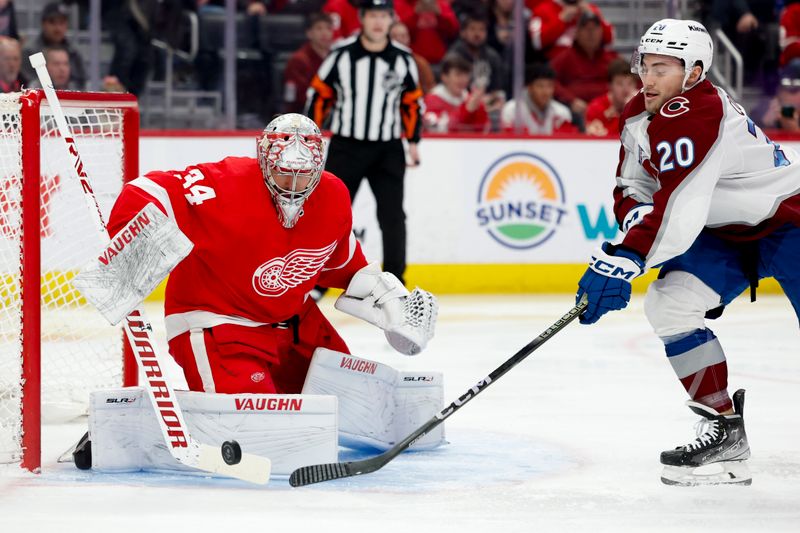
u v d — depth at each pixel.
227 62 28.25
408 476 10.34
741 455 10.12
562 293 29.45
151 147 27.59
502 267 29.31
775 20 30.83
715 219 10.06
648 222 9.66
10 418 11.52
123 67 27.91
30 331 10.32
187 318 10.83
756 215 9.91
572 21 29.91
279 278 10.64
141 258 9.64
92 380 14.59
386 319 11.34
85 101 12.25
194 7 28.22
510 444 11.94
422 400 11.46
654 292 10.28
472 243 29.11
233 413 10.02
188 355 10.79
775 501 9.45
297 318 11.20
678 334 10.17
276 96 28.97
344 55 23.67
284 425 10.01
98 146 14.34
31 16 28.25
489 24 29.48
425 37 29.98
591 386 15.89
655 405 14.43
